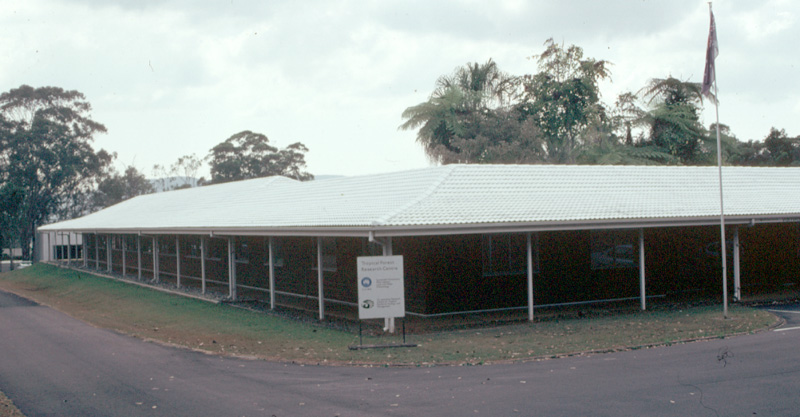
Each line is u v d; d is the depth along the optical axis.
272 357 13.56
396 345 14.27
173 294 27.45
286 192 28.19
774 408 8.60
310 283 23.48
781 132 59.69
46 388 11.06
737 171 25.16
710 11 17.02
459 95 46.19
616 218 17.92
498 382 10.57
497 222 16.33
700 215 19.42
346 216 17.98
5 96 66.56
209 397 10.15
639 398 9.25
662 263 22.31
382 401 9.59
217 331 17.50
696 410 8.60
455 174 19.73
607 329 15.81
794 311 18.41
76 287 34.53
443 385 10.51
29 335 17.34
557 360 12.38
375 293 14.50
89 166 69.31
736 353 12.28
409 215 16.19
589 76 45.97
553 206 18.36
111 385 11.18
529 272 17.56
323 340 15.48
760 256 24.55
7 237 70.25
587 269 20.58
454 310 18.55
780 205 21.88
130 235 40.69
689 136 44.38
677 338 14.25
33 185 67.19
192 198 37.31
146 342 15.80
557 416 8.50
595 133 44.34
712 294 22.67
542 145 45.72
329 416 8.87
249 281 27.80
